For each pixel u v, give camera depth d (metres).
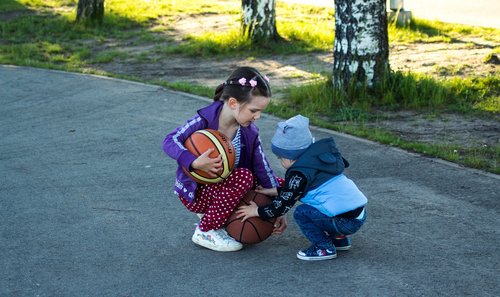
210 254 5.39
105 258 5.38
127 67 13.73
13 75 12.87
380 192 6.59
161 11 19.45
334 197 4.98
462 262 5.11
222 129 5.22
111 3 20.44
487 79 10.33
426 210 6.13
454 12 17.56
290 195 4.92
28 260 5.38
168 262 5.27
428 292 4.68
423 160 7.45
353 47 9.91
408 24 15.40
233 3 20.78
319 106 9.81
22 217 6.27
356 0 9.77
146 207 6.43
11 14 19.88
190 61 14.07
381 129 8.77
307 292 4.73
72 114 10.02
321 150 5.00
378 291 4.71
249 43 14.62
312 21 17.17
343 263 5.16
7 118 9.96
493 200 6.31
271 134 8.59
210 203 5.33
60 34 17.30
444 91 9.96
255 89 4.97
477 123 8.88
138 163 7.72
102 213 6.31
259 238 5.30
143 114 9.83
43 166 7.74
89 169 7.57
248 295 4.73
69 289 4.91
